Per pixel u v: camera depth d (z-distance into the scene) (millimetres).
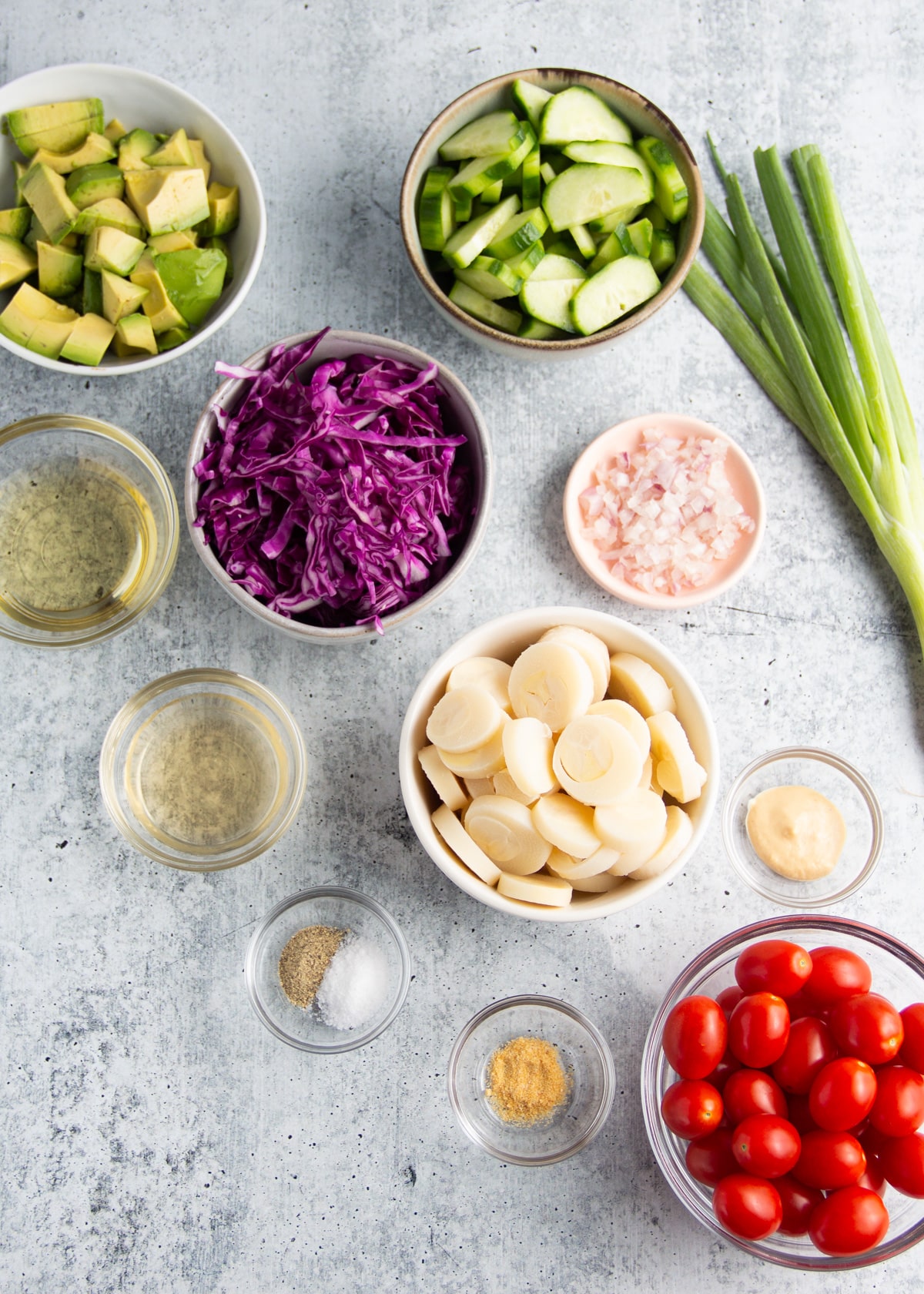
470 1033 736
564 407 766
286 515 706
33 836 755
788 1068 673
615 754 649
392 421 717
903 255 772
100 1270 745
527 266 707
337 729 756
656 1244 739
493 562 761
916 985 715
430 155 710
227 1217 745
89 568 750
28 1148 749
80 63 708
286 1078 748
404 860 752
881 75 772
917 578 741
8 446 751
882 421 744
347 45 764
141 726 753
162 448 760
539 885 663
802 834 734
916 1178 658
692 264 757
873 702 762
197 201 701
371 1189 744
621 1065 744
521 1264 741
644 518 735
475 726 661
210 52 764
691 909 749
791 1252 690
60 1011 751
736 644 762
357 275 764
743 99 770
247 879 752
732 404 768
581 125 706
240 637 757
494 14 764
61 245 705
